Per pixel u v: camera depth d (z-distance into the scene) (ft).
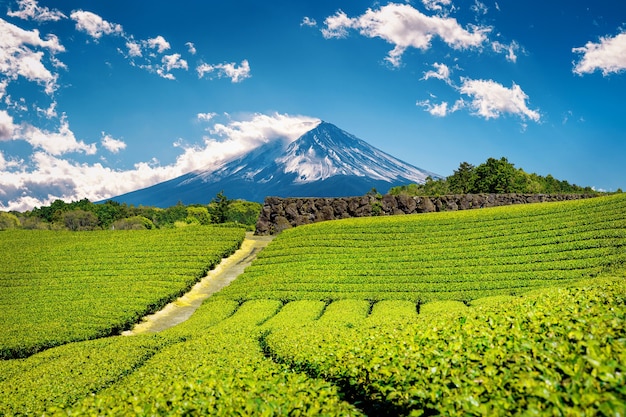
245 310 104.88
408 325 50.21
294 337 64.95
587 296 38.91
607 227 134.92
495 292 103.19
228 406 25.61
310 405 25.14
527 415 17.72
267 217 218.18
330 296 112.37
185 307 128.67
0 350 88.48
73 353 76.64
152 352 75.05
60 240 201.16
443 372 26.32
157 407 26.48
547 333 27.35
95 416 26.30
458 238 150.92
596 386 18.03
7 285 140.56
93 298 125.59
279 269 143.33
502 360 24.88
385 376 30.37
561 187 386.32
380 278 122.72
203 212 401.08
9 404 52.26
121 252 171.22
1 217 325.83
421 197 208.13
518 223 155.22
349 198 212.23
